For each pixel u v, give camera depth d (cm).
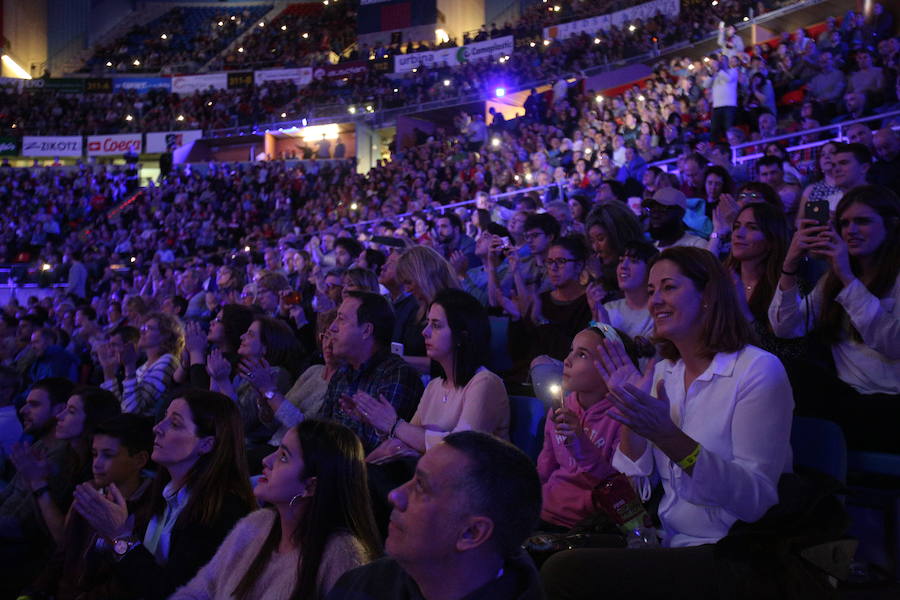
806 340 319
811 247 300
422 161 1894
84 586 304
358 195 1914
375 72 2680
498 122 1911
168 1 3472
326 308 570
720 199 466
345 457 233
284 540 235
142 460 346
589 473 279
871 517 295
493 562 158
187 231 1986
